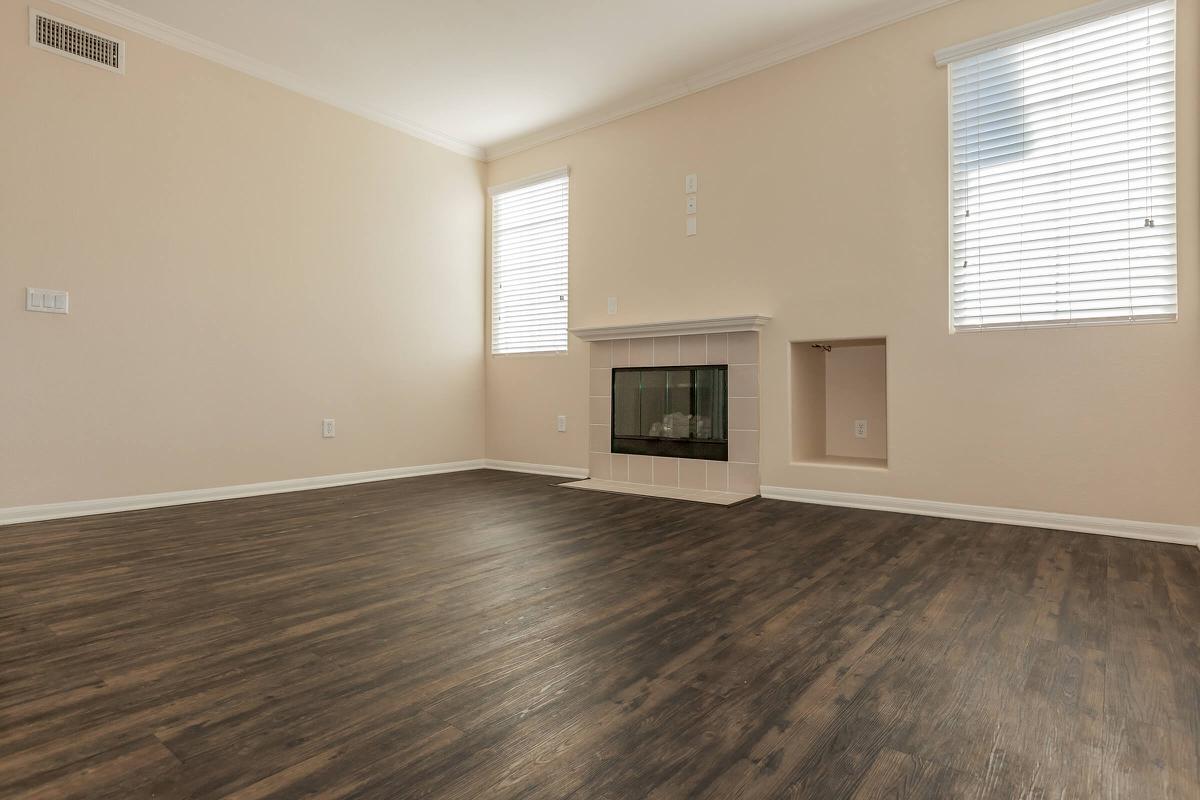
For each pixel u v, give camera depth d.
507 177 5.74
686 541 2.98
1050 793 1.12
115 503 3.70
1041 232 3.29
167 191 3.91
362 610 2.06
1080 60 3.19
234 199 4.22
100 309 3.65
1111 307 3.11
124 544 2.93
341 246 4.82
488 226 5.86
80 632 1.87
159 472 3.88
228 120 4.19
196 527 3.29
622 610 2.06
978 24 3.44
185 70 3.99
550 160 5.43
